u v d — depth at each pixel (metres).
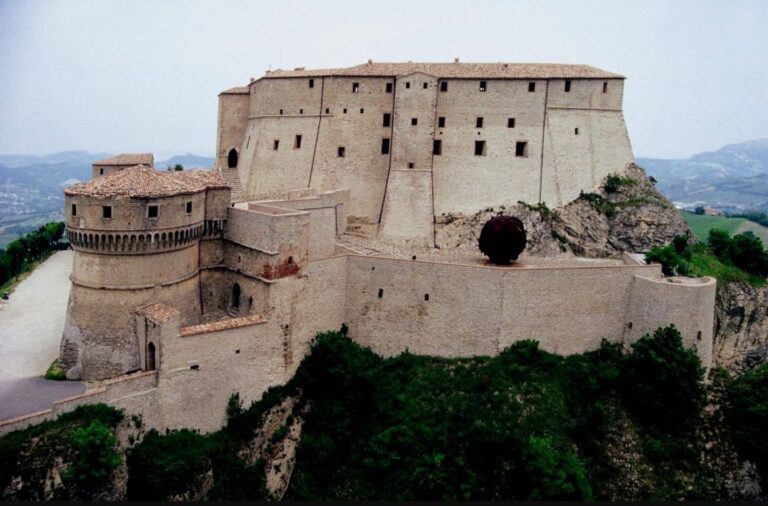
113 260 45.00
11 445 35.34
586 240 76.38
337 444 49.44
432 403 50.50
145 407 41.38
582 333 55.72
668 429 51.97
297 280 50.19
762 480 51.53
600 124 78.56
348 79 78.69
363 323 56.31
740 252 76.94
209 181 52.38
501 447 46.78
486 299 53.47
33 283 74.69
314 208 63.78
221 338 45.00
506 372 51.91
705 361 54.19
